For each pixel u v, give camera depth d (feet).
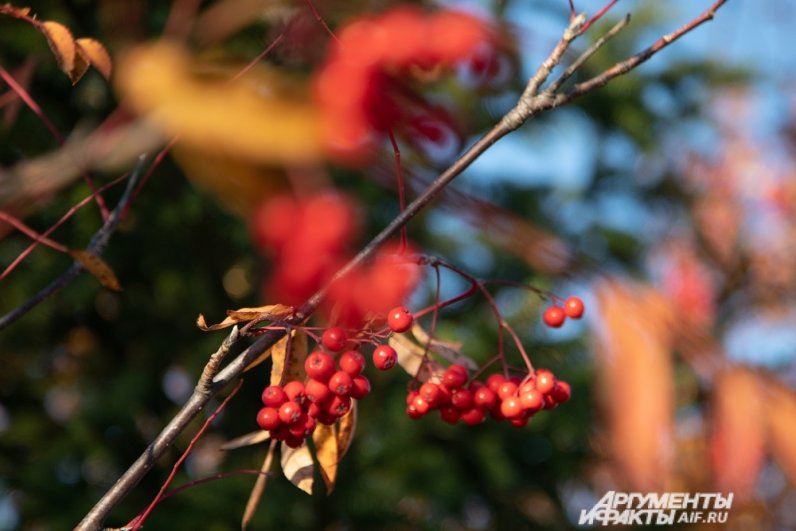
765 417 1.74
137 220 5.68
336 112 1.63
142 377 6.55
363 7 2.22
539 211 7.23
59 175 2.04
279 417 2.60
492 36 2.27
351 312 2.43
